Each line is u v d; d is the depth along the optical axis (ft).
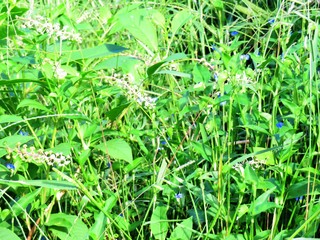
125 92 4.13
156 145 4.40
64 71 3.90
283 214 4.11
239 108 4.03
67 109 3.87
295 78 4.48
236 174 3.93
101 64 4.18
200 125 3.95
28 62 4.23
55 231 3.61
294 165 3.92
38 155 3.58
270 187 3.54
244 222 3.94
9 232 3.36
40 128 4.41
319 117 3.89
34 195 3.49
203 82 3.97
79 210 3.84
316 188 3.75
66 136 4.07
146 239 4.10
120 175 4.19
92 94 4.13
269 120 4.04
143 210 4.19
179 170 4.24
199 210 3.96
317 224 3.61
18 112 4.26
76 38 4.14
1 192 3.49
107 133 4.07
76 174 3.99
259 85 4.33
